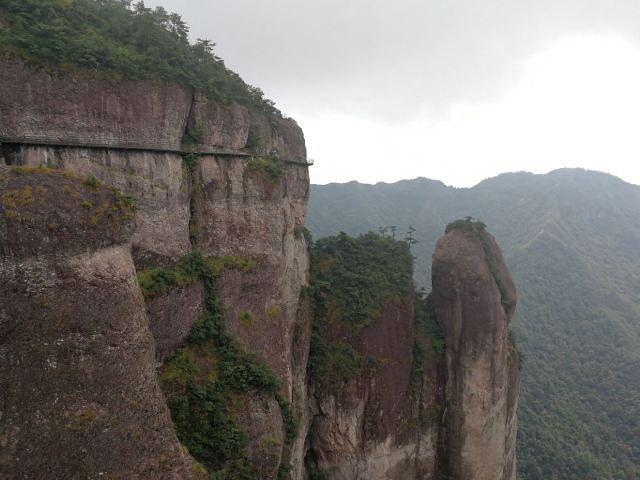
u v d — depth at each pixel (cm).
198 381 1772
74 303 1083
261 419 1831
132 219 1288
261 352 2125
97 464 1048
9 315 1002
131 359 1168
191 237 2023
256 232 2259
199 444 1662
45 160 1521
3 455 955
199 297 1931
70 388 1047
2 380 979
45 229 1069
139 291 1281
